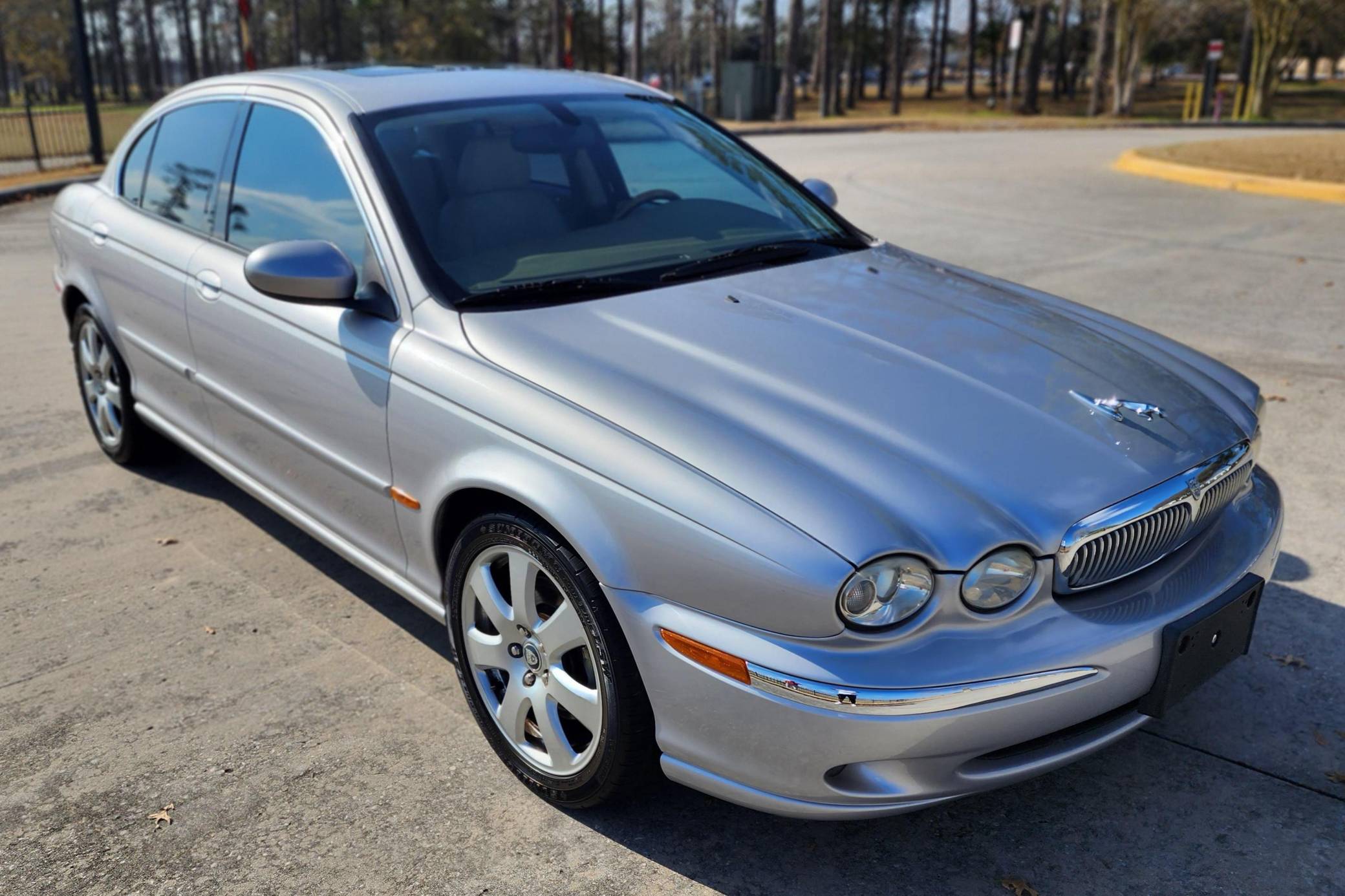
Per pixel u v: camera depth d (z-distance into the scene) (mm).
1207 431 2670
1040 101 73312
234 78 3973
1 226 11633
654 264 3217
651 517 2285
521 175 3318
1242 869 2467
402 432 2859
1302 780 2762
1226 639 2531
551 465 2461
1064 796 2719
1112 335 3234
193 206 3916
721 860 2518
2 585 3811
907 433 2400
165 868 2500
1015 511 2254
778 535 2139
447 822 2643
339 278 2900
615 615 2373
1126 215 11641
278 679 3246
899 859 2516
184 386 3975
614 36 69188
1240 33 69188
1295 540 3971
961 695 2119
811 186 4191
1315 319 7008
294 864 2508
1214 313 7195
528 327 2771
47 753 2910
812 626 2109
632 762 2461
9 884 2457
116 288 4273
